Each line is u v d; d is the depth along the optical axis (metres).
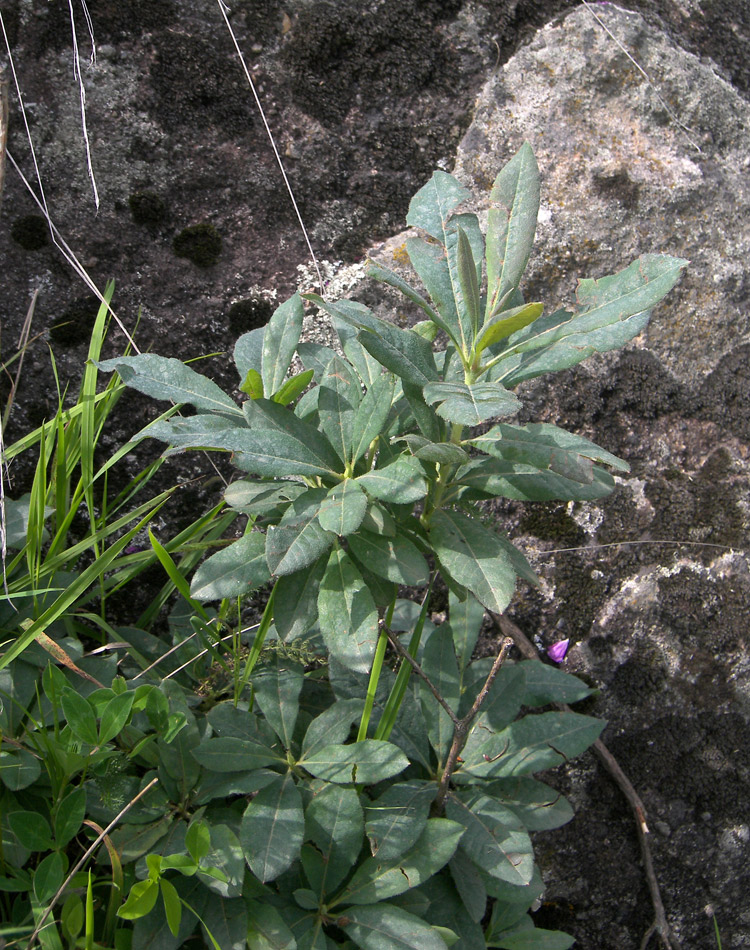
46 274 0.66
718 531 0.71
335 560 0.56
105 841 0.54
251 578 0.57
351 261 0.70
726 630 0.70
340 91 0.70
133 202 0.67
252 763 0.59
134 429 0.67
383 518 0.56
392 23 0.71
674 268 0.55
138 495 0.67
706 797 0.70
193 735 0.60
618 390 0.71
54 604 0.59
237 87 0.69
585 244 0.71
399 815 0.59
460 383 0.53
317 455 0.56
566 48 0.72
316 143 0.70
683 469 0.72
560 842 0.68
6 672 0.60
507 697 0.64
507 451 0.55
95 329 0.63
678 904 0.70
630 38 0.73
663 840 0.69
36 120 0.66
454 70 0.72
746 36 0.79
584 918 0.70
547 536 0.70
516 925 0.64
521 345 0.56
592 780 0.69
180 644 0.62
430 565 0.69
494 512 0.70
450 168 0.71
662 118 0.72
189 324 0.68
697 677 0.70
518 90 0.72
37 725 0.57
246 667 0.60
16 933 0.55
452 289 0.58
